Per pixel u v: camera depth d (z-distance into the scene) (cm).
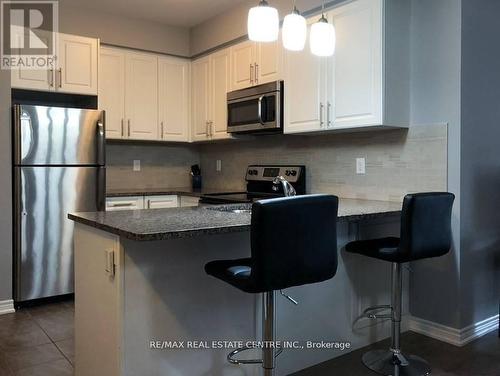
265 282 159
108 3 393
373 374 231
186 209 252
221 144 478
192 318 196
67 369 235
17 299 337
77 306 218
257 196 382
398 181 298
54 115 348
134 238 160
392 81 278
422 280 289
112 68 421
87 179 365
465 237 272
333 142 346
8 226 331
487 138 284
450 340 275
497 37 290
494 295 294
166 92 454
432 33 278
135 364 181
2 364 240
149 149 482
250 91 374
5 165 330
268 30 192
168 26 452
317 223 170
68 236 357
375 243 240
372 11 277
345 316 255
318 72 313
